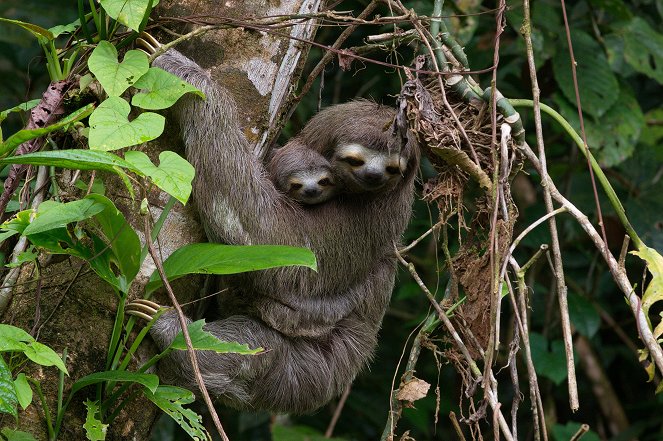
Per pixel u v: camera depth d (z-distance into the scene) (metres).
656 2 8.61
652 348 4.45
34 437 4.05
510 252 4.55
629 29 7.97
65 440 4.14
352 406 8.83
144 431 4.44
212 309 5.64
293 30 5.02
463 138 4.98
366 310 6.05
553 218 4.69
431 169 7.82
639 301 4.56
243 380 5.40
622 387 9.77
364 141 5.44
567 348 4.40
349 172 5.48
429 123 4.85
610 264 4.61
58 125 4.00
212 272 4.14
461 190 5.02
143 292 4.47
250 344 5.41
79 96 4.62
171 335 4.60
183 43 4.91
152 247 4.04
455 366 4.83
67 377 4.19
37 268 4.22
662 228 8.44
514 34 8.23
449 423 9.33
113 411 4.28
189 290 4.77
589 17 8.19
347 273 5.79
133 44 4.73
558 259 4.59
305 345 5.79
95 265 4.11
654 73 7.84
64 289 4.32
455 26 7.31
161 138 4.75
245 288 5.54
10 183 4.50
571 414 9.54
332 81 9.13
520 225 8.71
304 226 5.53
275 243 5.26
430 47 5.09
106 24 4.68
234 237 4.99
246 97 4.97
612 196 4.86
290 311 5.60
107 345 4.32
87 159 3.59
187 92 4.50
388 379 9.09
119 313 4.21
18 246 4.38
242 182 4.98
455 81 5.11
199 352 5.12
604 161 7.58
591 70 7.65
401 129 4.92
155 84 4.41
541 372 7.89
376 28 8.75
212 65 4.92
